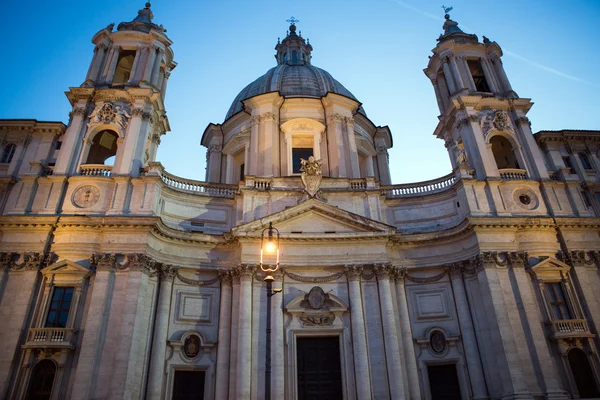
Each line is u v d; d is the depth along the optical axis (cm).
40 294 2248
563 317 2405
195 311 2491
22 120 2769
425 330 2530
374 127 3894
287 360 2355
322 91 3831
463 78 3256
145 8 3606
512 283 2419
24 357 2077
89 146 2756
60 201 2494
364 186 2903
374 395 2255
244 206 2719
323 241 2597
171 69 3506
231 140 3619
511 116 3100
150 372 2216
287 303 2480
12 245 2334
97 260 2289
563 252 2559
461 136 3047
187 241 2562
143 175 2631
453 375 2436
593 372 2247
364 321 2439
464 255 2588
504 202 2692
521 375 2172
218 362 2366
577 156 3038
